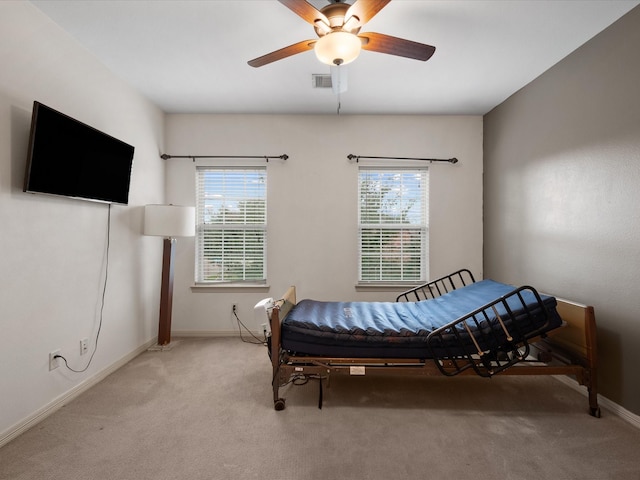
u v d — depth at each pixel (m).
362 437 1.83
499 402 2.22
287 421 1.99
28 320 1.91
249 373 2.68
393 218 3.72
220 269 3.70
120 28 2.15
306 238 3.66
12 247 1.81
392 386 2.47
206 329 3.63
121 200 2.68
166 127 3.62
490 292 2.59
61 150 2.04
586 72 2.29
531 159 2.87
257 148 3.64
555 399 2.26
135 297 3.04
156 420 1.99
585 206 2.29
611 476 1.53
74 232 2.27
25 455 1.67
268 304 2.43
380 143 3.65
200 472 1.56
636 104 1.93
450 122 3.67
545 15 2.00
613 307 2.08
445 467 1.60
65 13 2.00
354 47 1.67
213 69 2.69
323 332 2.14
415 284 3.68
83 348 2.36
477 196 3.68
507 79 2.85
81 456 1.66
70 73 2.24
